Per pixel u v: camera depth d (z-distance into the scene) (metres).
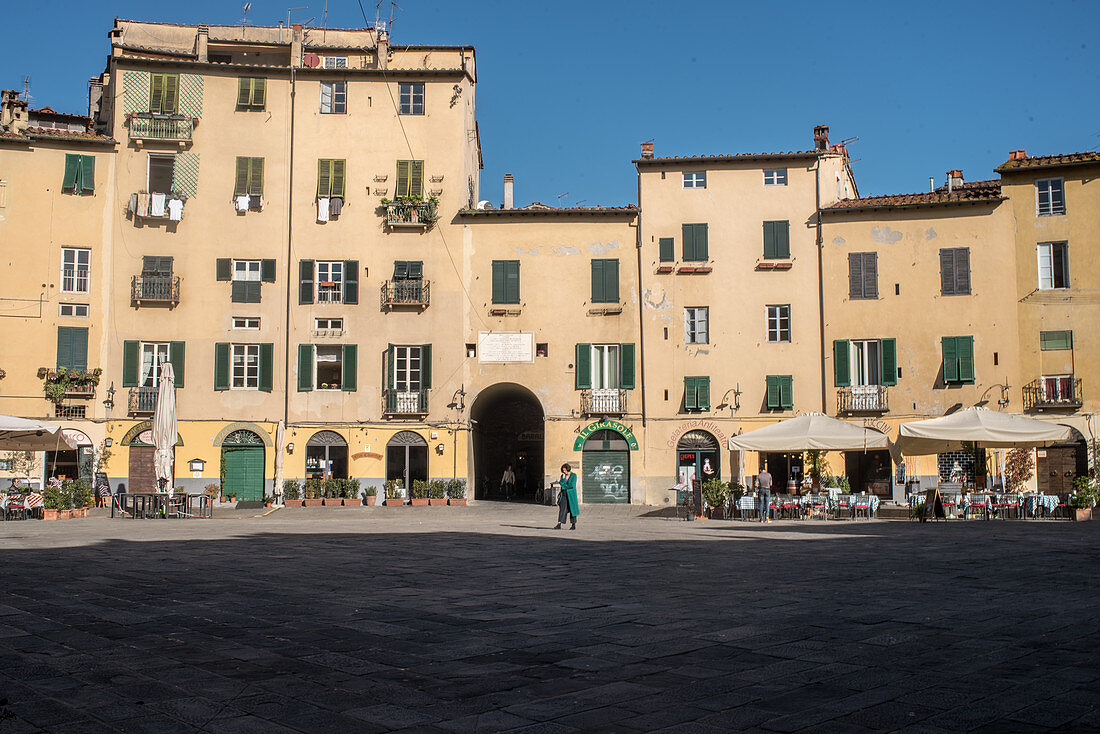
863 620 10.52
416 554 18.80
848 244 43.84
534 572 15.50
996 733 6.28
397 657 8.74
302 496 42.53
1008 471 41.38
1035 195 42.78
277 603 11.97
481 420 48.88
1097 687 7.47
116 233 43.81
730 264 44.47
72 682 7.77
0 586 13.47
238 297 44.19
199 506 38.56
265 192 44.94
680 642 9.34
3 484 41.22
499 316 44.91
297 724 6.58
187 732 6.39
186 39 48.66
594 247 45.19
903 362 43.00
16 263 42.47
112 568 15.86
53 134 43.16
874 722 6.55
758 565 16.55
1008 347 42.25
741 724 6.54
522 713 6.85
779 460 43.50
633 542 22.05
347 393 44.16
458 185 45.56
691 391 43.88
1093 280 41.88
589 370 44.47
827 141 45.25
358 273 44.78
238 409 43.72
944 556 18.22
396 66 47.22
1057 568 15.87
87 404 42.72
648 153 45.59
